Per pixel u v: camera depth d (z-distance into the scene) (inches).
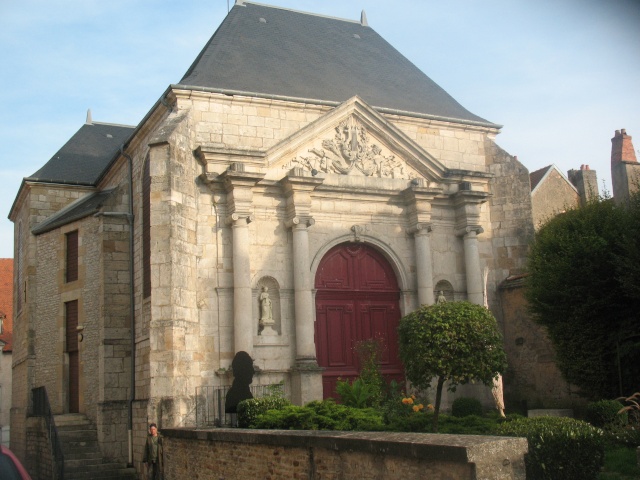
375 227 701.9
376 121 705.0
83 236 768.9
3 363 1295.5
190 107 641.6
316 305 674.8
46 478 663.8
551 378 685.9
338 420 441.1
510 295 737.6
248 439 373.1
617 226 613.6
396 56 863.7
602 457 322.7
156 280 552.7
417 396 664.4
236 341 610.2
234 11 790.5
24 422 829.2
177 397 532.4
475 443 237.5
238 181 625.6
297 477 328.2
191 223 597.0
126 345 700.7
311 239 671.1
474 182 753.0
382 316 703.7
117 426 674.2
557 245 644.1
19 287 965.8
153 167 573.3
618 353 573.6
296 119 688.4
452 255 732.0
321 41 817.5
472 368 459.2
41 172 915.4
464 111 816.9
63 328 780.6
